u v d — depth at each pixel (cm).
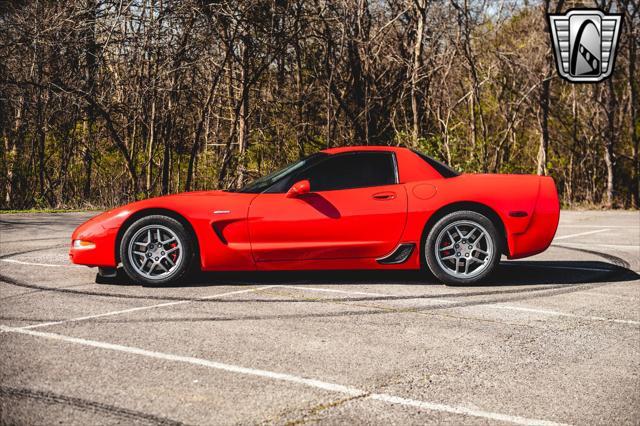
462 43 2566
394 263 680
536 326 518
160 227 668
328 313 555
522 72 2842
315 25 2508
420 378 393
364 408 344
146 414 331
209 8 2100
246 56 2277
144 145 2492
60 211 1800
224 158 2291
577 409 348
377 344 463
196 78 2352
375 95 2622
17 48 2122
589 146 3116
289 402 351
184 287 669
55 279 713
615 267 815
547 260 880
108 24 2098
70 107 2244
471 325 520
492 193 684
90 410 336
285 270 704
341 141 2645
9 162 2312
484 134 2577
